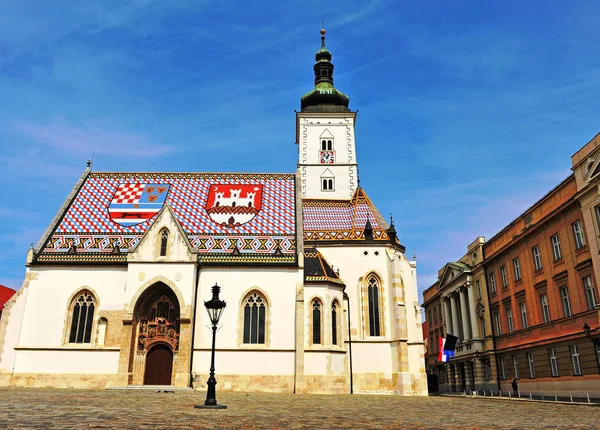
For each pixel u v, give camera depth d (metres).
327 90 83.50
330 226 61.47
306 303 51.12
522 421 22.00
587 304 45.78
